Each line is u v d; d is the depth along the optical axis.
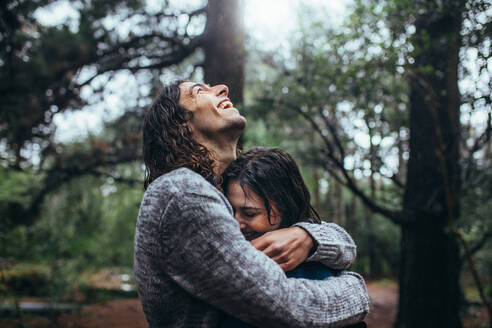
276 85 5.36
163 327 1.18
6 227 4.98
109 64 5.41
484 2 3.25
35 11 5.21
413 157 5.28
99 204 12.80
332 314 1.13
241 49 3.87
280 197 1.40
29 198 7.66
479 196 4.95
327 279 1.25
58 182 7.20
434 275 5.21
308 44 5.05
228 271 1.04
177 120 1.32
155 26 5.35
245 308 1.05
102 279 12.37
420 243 5.23
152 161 1.34
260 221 1.40
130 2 5.23
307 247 1.24
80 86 5.14
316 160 4.89
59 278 8.37
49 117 5.46
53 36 5.07
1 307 5.95
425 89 4.73
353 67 4.05
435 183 5.12
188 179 1.15
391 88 4.71
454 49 3.80
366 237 15.49
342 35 4.12
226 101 1.41
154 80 5.45
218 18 3.88
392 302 10.59
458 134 4.59
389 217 5.08
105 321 7.44
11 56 5.09
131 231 15.09
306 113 4.85
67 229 9.55
